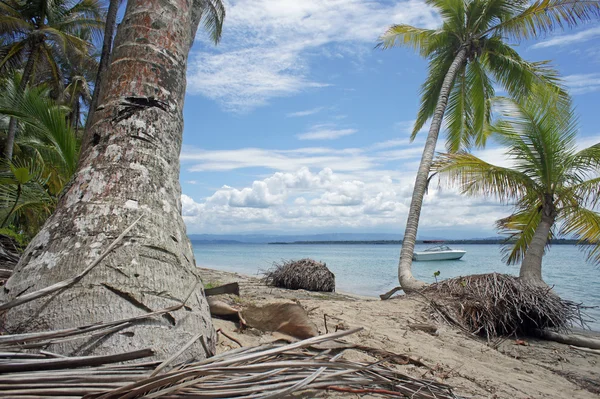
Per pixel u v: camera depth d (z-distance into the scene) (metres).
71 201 2.45
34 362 1.65
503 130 10.71
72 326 1.93
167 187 2.70
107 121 2.75
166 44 3.02
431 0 14.78
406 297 8.16
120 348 1.91
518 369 4.78
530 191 10.62
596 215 9.99
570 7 12.38
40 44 17.14
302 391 2.08
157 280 2.22
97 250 2.22
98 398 1.55
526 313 7.11
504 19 14.26
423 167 12.99
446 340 5.56
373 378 2.24
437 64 16.11
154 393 1.63
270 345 2.30
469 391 3.48
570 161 9.96
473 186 10.97
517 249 12.00
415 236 12.30
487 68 15.41
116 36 3.10
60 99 19.52
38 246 2.29
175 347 2.05
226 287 4.38
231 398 1.71
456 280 8.05
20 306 2.02
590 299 13.82
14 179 6.70
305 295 8.81
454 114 16.03
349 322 5.48
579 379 4.84
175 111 3.00
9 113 7.15
